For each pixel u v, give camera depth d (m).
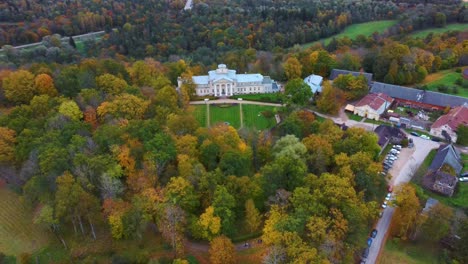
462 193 158.12
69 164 142.00
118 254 124.88
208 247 130.38
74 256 127.56
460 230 127.75
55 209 128.50
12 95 199.88
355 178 145.25
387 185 157.62
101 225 138.00
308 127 189.88
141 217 127.44
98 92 197.50
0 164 154.12
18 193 154.88
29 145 152.62
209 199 134.88
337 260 112.38
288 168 142.88
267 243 118.06
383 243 134.62
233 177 137.75
